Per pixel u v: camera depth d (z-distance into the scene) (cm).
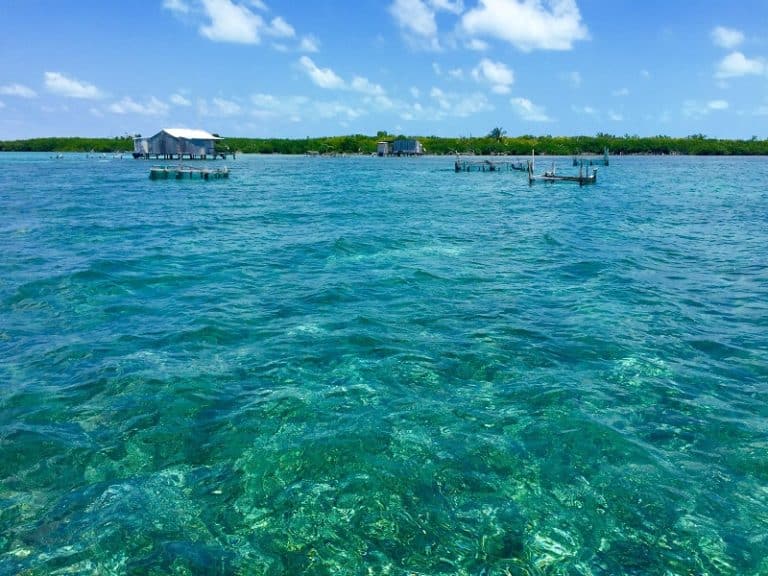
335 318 1443
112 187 5359
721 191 5266
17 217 3216
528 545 665
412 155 16650
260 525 697
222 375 1105
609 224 3084
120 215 3356
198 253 2244
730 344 1266
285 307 1538
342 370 1131
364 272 1930
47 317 1442
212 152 11000
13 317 1438
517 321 1416
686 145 18125
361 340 1288
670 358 1187
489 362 1168
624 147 17850
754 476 790
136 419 939
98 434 895
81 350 1222
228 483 778
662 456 838
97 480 784
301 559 644
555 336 1312
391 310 1511
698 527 692
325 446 859
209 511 722
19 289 1670
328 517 710
